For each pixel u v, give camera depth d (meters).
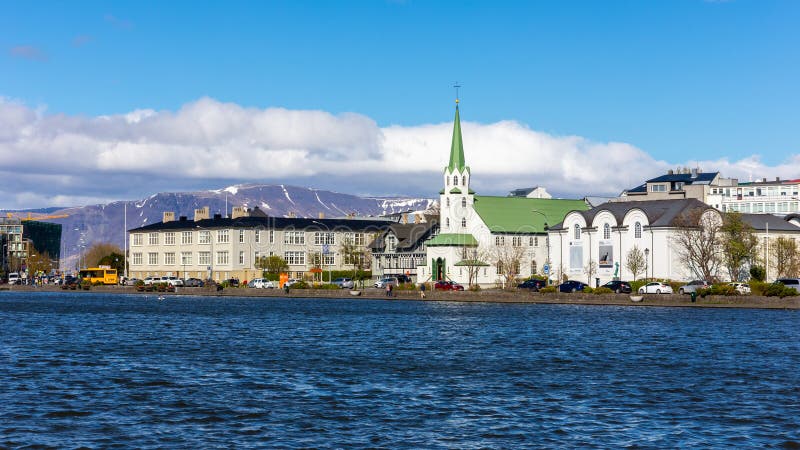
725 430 50.56
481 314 132.62
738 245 173.88
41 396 59.44
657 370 72.19
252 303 171.50
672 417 53.88
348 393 61.28
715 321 115.62
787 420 53.12
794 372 71.06
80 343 91.81
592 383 65.75
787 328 105.44
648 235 182.38
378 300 182.75
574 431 50.25
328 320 122.19
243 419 52.91
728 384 65.38
